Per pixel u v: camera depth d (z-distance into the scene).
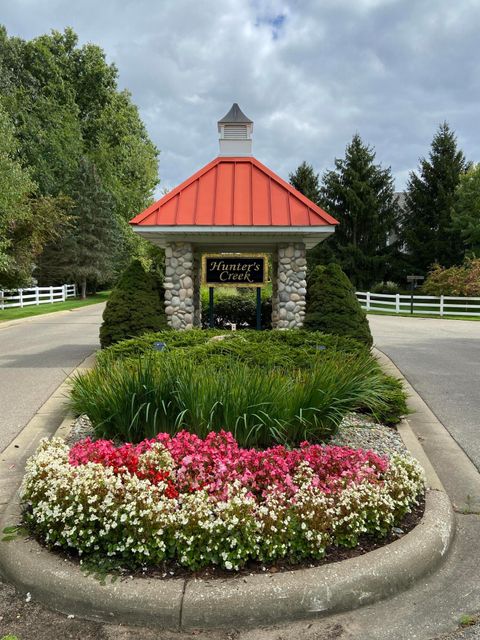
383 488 2.94
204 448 3.23
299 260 9.29
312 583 2.39
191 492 2.91
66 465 2.98
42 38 42.47
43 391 7.16
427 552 2.72
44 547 2.71
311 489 2.81
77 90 43.78
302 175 37.09
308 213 8.83
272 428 3.86
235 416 3.90
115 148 44.22
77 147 40.19
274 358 6.18
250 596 2.33
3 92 31.50
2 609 2.43
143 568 2.53
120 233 41.53
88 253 37.38
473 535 3.14
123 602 2.33
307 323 8.95
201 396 3.97
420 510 3.18
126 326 9.01
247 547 2.54
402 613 2.41
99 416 4.18
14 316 21.02
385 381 5.96
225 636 2.27
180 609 2.29
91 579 2.43
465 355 10.73
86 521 2.60
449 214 33.53
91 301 34.09
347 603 2.41
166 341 7.90
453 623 2.34
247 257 9.59
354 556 2.64
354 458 3.26
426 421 5.71
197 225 8.70
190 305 9.38
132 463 3.06
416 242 33.84
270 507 2.68
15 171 19.25
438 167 34.69
